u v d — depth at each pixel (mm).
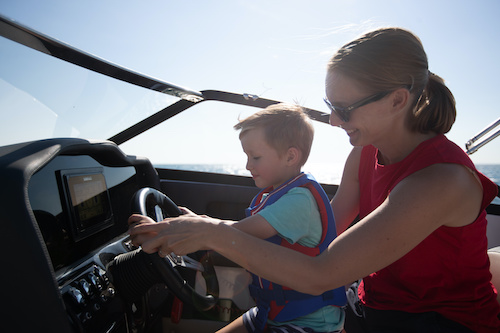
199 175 2346
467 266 978
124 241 1371
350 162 1382
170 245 866
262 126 1166
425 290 1037
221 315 1601
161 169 2369
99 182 1307
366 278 1238
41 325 855
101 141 1362
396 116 932
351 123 934
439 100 967
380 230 794
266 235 1006
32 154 995
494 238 2119
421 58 883
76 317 955
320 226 1078
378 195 1103
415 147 980
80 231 1162
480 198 887
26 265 839
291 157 1178
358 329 1244
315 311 1048
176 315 1330
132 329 1179
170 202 1367
